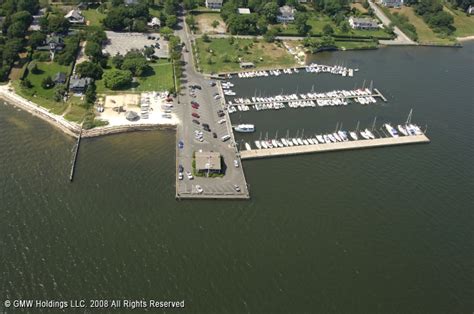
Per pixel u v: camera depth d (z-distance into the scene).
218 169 196.25
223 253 162.38
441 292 156.75
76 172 192.00
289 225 176.25
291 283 154.38
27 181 185.12
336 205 187.62
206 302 145.88
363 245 170.88
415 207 190.88
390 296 153.62
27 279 147.88
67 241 161.25
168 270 154.62
